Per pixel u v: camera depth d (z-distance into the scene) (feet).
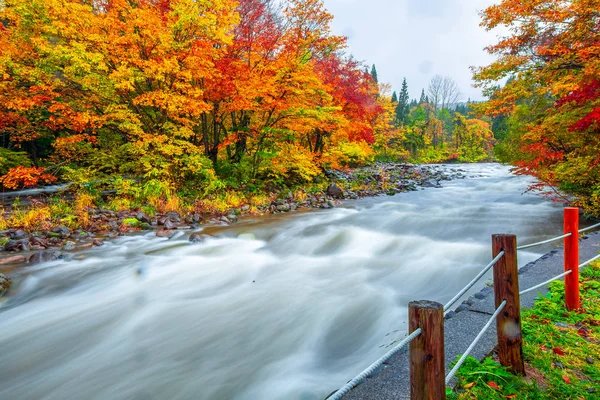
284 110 47.67
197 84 45.42
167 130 42.39
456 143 192.34
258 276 21.15
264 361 12.46
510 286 8.80
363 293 17.83
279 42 45.37
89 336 14.40
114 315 16.17
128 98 43.16
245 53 46.42
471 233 29.60
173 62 36.78
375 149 144.25
